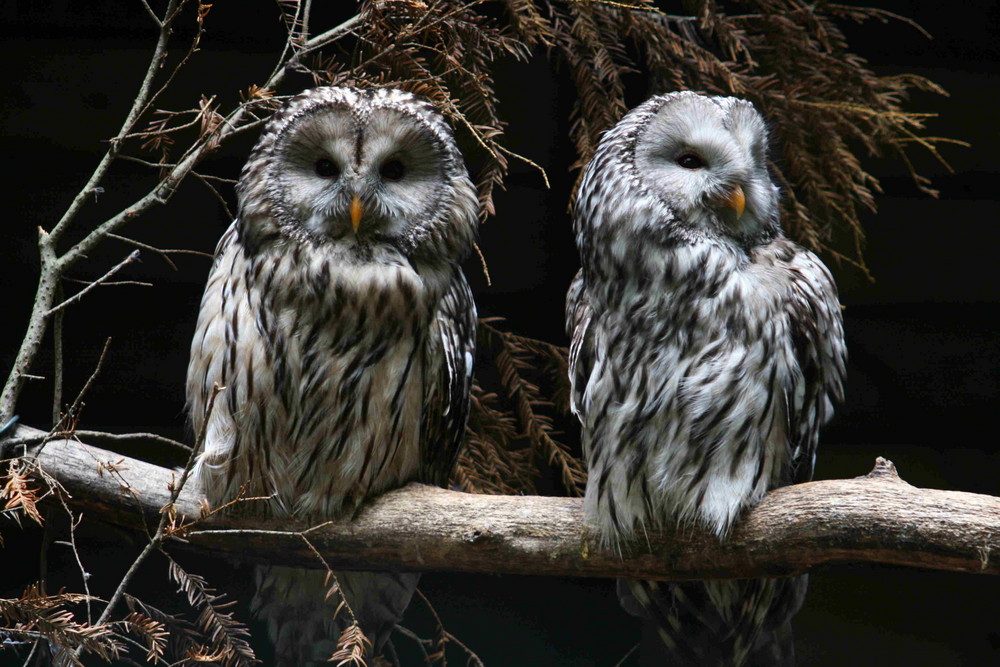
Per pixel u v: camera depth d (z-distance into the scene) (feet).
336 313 19.56
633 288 18.80
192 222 29.45
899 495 15.71
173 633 18.85
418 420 20.43
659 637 21.65
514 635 28.58
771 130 21.63
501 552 18.37
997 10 31.55
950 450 30.37
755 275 18.67
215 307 20.24
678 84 24.77
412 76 21.83
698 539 17.81
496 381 29.17
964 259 30.76
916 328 30.76
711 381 18.11
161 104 29.09
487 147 20.86
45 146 28.99
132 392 29.27
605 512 18.15
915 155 30.94
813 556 16.53
